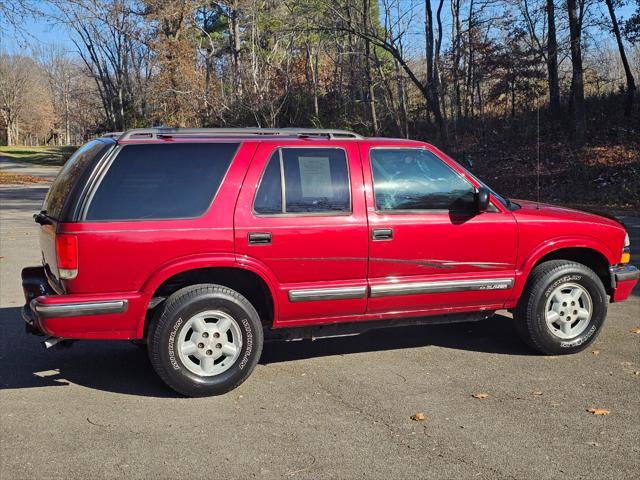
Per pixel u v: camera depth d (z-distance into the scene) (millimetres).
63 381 5105
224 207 4750
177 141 4812
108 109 52906
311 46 39750
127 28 41469
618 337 6125
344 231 4980
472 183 5383
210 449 3885
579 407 4473
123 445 3945
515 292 5473
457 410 4438
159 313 4633
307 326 5156
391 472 3574
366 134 33688
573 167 24422
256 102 34406
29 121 114312
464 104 35812
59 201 4766
